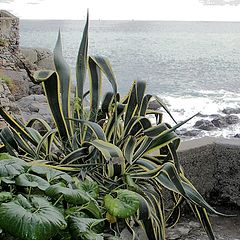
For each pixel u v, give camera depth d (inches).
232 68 1152.2
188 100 696.4
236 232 98.2
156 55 1405.0
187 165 103.6
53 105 70.5
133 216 65.5
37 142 72.7
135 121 70.7
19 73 526.9
